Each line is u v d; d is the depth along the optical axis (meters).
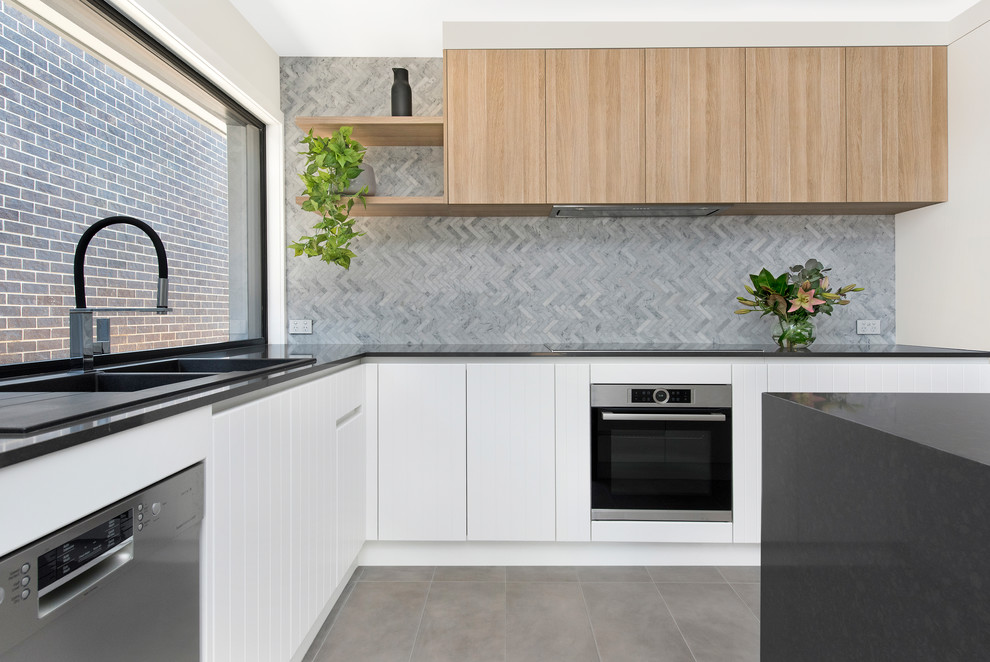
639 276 2.91
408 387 2.32
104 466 0.80
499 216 2.89
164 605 0.93
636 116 2.52
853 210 2.75
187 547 1.01
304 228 2.94
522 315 2.91
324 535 1.78
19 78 1.49
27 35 1.51
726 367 2.32
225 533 1.14
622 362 2.33
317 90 2.91
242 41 2.50
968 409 0.91
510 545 2.39
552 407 2.32
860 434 0.80
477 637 1.81
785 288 2.54
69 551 0.72
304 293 2.94
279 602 1.42
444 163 2.53
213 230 2.50
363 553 2.40
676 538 2.31
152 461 0.91
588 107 2.52
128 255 1.95
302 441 1.59
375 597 2.09
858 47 2.52
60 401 0.94
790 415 1.03
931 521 0.65
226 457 1.15
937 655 0.64
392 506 2.32
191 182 2.34
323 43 2.78
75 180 1.69
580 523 2.32
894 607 0.73
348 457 2.07
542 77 2.52
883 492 0.75
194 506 1.03
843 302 2.58
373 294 2.93
